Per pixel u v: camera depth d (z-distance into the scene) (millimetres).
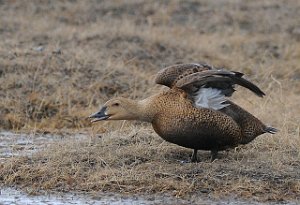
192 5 41656
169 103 19625
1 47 30859
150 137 22188
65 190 18734
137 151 20750
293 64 33625
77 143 21797
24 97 26812
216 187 18672
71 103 26875
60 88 27375
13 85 27375
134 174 19078
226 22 39625
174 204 17922
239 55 34344
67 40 33000
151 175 19078
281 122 24188
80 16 39219
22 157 20578
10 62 28719
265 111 25016
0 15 38094
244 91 27562
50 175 19422
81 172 19547
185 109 19422
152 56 32188
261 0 42906
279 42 36844
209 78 19375
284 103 26062
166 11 40500
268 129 20828
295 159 20516
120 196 18344
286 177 19312
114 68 29250
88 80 28297
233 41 36188
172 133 19625
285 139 22000
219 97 19688
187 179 18953
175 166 19672
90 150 20922
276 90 28562
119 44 32812
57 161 20078
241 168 19547
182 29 37812
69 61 29188
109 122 25094
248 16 40438
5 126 25469
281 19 40344
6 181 19281
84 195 18453
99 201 18078
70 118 25922
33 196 18469
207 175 19078
